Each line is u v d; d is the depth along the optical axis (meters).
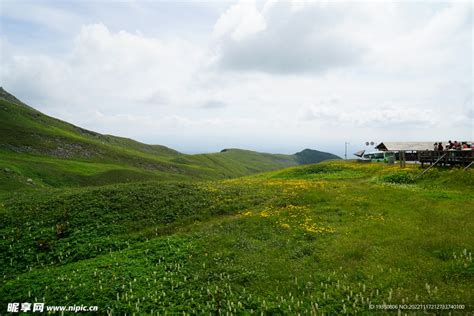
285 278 17.14
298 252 20.06
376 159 75.44
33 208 32.09
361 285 15.42
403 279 15.36
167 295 16.45
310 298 14.88
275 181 51.19
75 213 30.75
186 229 27.64
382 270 16.48
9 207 32.56
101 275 18.75
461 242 18.33
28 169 75.44
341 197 32.78
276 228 24.89
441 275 15.23
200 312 14.93
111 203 33.19
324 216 26.86
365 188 37.72
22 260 23.56
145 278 18.25
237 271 18.45
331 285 15.86
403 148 75.12
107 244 25.19
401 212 26.41
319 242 21.44
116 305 15.45
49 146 118.25
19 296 17.09
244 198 35.75
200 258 20.77
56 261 23.36
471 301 12.89
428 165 49.28
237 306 14.90
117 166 116.81
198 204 33.62
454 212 24.62
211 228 26.61
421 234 20.55
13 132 117.38
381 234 21.56
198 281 17.80
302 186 41.25
